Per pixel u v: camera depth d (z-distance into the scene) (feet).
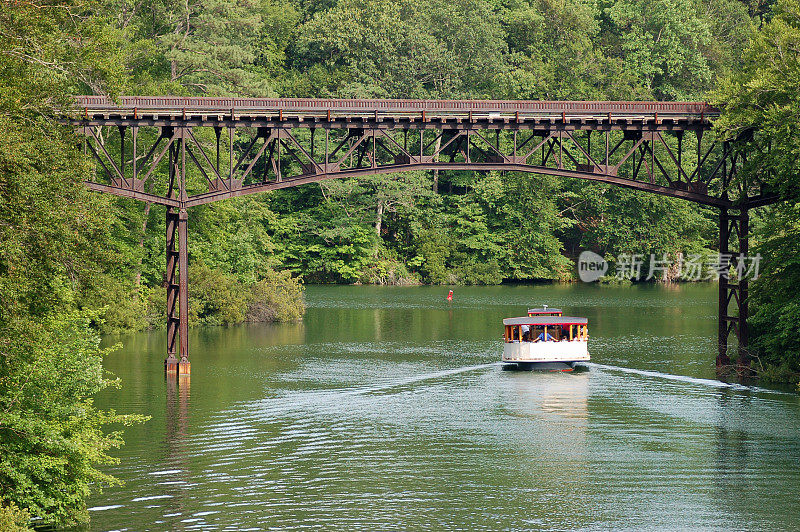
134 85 234.38
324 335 223.30
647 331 224.94
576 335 179.93
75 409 90.79
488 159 176.86
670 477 108.27
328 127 163.12
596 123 167.63
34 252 87.04
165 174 237.86
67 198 92.63
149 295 239.50
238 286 255.91
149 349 197.26
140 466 111.45
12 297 82.07
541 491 103.45
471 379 165.89
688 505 98.99
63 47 109.19
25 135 88.89
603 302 295.69
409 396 151.33
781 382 161.68
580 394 152.56
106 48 120.47
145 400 145.89
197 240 257.55
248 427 130.00
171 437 124.16
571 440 124.36
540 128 167.43
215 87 289.53
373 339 215.72
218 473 109.09
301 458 115.34
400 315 265.75
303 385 158.71
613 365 179.11
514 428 130.62
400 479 107.65
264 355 190.80
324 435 126.31
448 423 133.39
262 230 316.60
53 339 92.02
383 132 165.17
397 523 93.81
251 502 99.35
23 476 83.76
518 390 156.15
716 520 94.68
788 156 152.66
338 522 93.81
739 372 167.53
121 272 234.79
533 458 115.96
